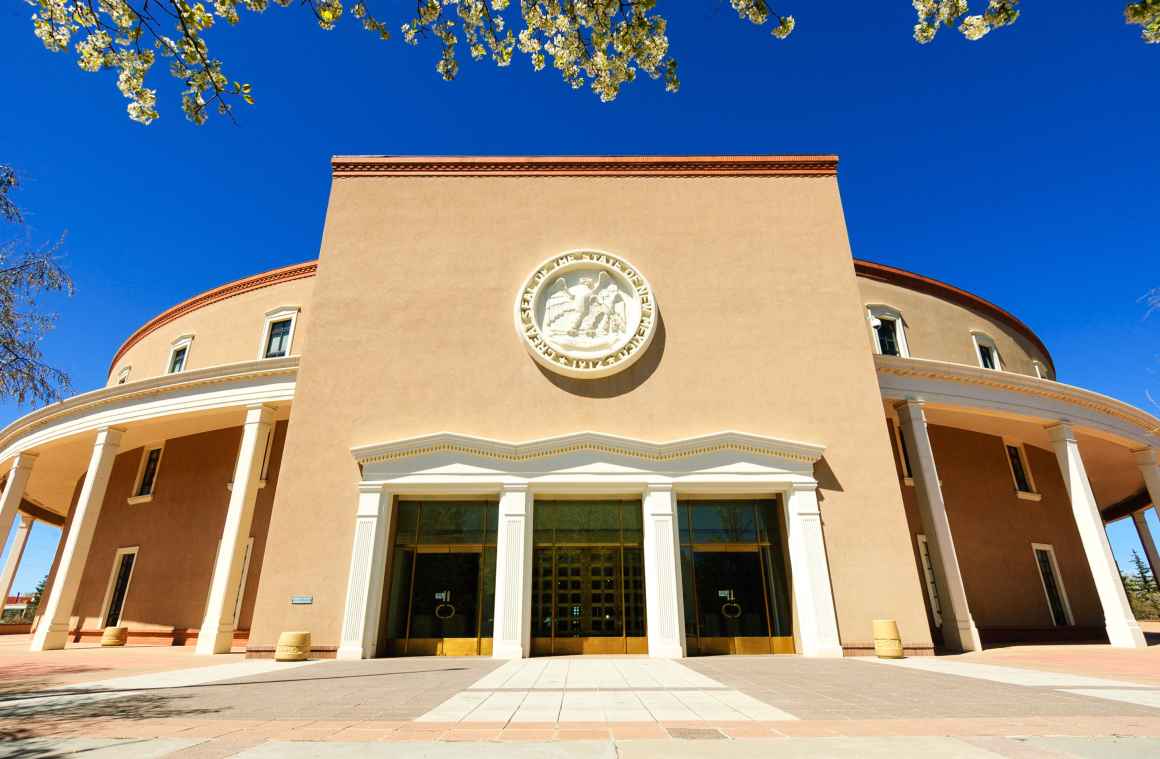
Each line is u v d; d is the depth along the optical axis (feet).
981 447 75.51
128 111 19.54
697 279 61.36
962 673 34.78
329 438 53.98
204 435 76.28
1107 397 66.59
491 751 15.12
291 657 45.21
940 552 54.80
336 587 49.06
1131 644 54.39
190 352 80.28
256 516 68.08
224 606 53.11
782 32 20.15
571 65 22.18
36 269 33.63
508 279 60.90
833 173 66.64
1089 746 15.46
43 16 17.94
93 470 63.31
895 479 53.83
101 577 76.02
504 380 56.54
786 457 53.06
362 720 20.08
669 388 56.59
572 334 57.77
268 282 79.46
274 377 62.03
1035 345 92.68
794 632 50.01
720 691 27.40
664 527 50.42
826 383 57.31
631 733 17.53
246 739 16.81
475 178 65.67
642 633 49.78
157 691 27.89
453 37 21.43
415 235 62.64
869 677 32.96
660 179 66.13
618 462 52.21
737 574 52.01
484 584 50.98
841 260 62.54
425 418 55.06
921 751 14.94
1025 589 69.92
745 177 66.49
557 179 65.77
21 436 75.00
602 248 62.49
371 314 58.90
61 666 41.37
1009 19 18.60
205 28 18.74
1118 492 97.19
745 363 57.88
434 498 53.62
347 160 65.77
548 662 43.19
